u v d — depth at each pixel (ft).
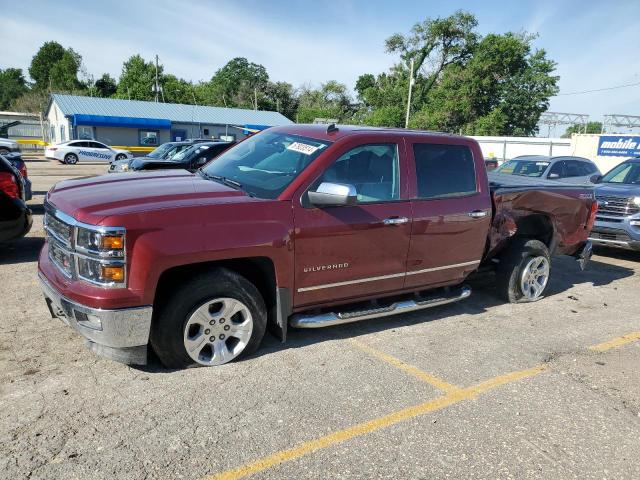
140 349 11.79
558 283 23.58
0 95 310.86
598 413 12.00
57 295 11.84
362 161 14.49
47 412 10.73
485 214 17.08
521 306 19.69
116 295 11.10
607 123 156.97
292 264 13.20
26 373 12.29
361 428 10.85
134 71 236.84
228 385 12.24
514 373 13.82
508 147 115.24
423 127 163.73
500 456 10.18
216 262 12.75
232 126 157.48
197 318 12.44
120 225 11.02
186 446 9.89
